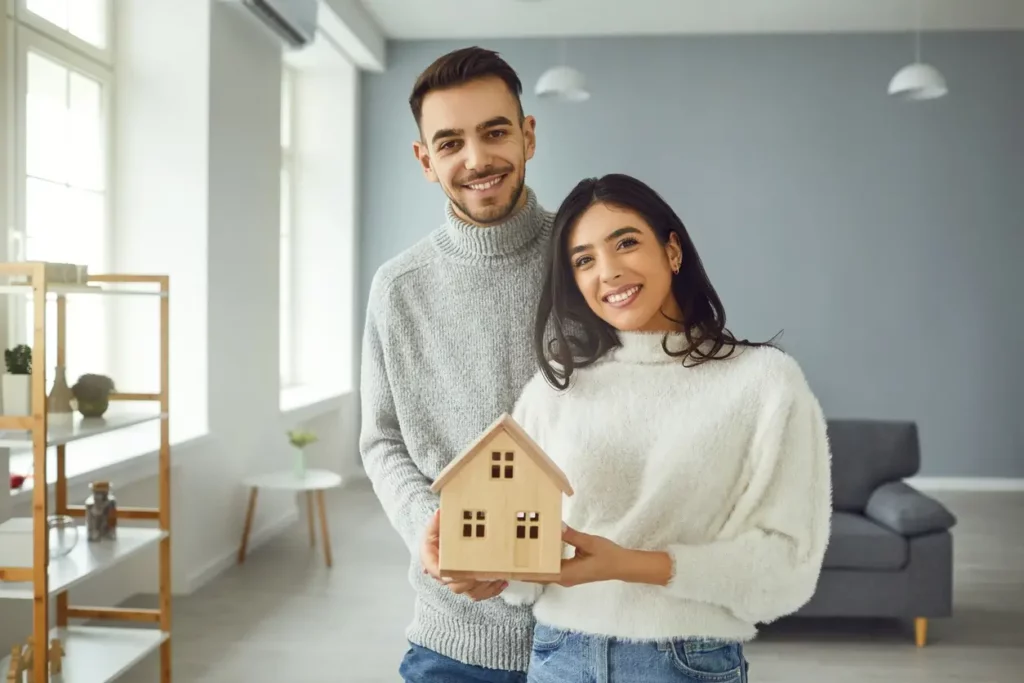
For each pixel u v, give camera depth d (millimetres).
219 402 4340
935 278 6797
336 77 6777
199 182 4133
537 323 1230
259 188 4816
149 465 3520
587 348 1232
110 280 2777
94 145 4000
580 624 1154
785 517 1103
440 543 1039
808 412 1130
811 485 1121
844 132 6785
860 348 6852
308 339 6844
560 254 1192
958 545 5074
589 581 1065
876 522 3723
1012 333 6785
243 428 4656
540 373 1261
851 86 6766
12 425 2203
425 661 1404
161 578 2887
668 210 1156
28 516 2977
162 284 2789
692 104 6828
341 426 6543
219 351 4320
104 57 4020
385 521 5418
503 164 1264
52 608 3217
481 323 1389
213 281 4227
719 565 1071
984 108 6727
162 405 2859
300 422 6027
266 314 4961
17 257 3307
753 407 1130
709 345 1199
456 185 1283
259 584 4156
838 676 3225
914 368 6828
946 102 6730
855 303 6840
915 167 6773
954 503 6262
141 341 4121
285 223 6664
